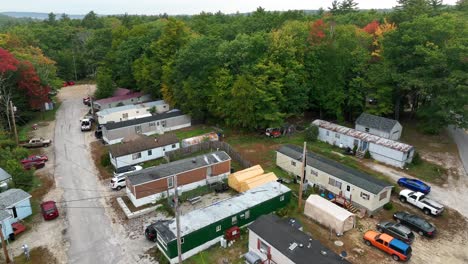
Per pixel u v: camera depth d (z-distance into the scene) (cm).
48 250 2778
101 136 5400
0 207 2942
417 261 2605
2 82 5603
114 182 3716
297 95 5269
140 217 3238
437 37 4844
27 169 4159
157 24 8738
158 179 3453
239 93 4875
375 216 3200
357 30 6744
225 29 8688
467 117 4478
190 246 2662
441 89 4575
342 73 5459
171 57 6600
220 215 2866
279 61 5347
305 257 2294
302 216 3200
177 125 5856
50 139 5331
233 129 5666
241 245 2820
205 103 5809
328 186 3569
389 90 5009
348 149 4628
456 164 4238
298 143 5019
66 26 13238
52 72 7294
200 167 3741
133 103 7225
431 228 2872
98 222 3159
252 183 3509
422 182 3638
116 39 8925
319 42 5472
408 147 4150
